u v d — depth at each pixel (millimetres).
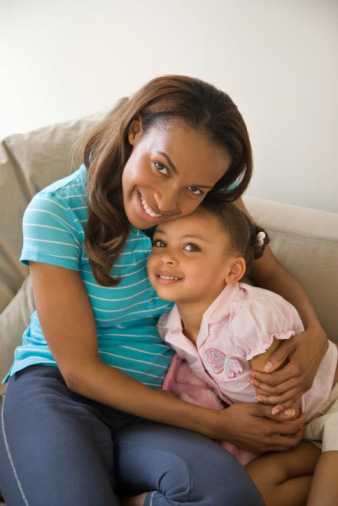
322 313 1297
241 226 1160
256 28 1449
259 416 1097
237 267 1159
